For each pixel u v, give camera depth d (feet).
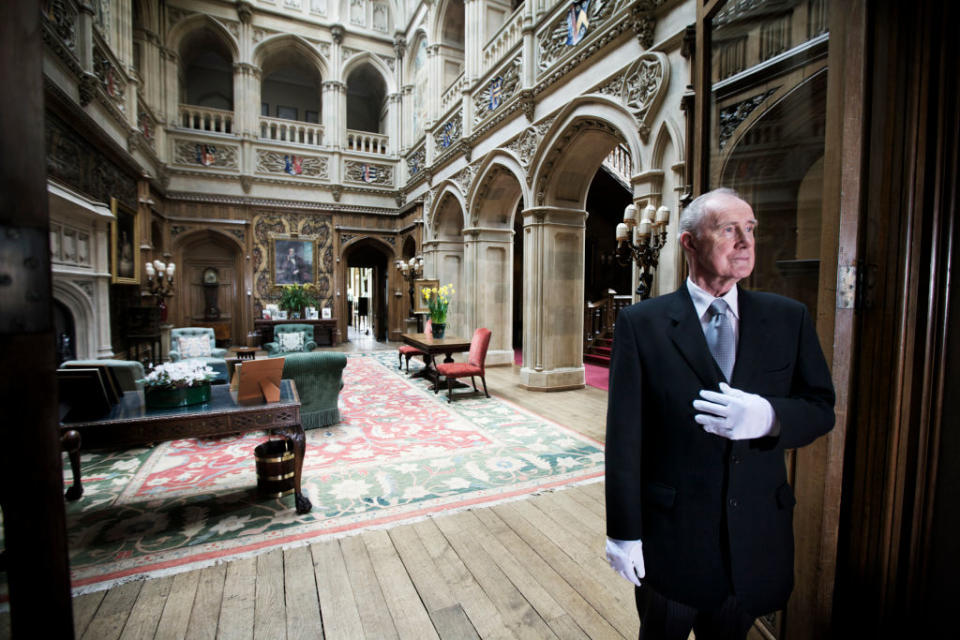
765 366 3.59
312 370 15.74
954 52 3.86
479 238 29.22
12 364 1.90
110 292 22.94
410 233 42.01
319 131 44.06
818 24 5.62
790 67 6.16
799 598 4.61
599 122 17.76
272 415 9.65
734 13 6.54
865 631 4.25
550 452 13.88
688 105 7.77
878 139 4.09
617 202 41.91
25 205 1.91
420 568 7.93
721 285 3.72
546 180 21.74
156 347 29.50
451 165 32.37
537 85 21.31
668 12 14.16
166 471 12.32
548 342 22.43
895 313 4.00
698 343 3.67
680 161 13.51
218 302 41.73
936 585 4.05
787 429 3.22
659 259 14.48
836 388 4.32
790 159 6.25
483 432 15.85
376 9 44.42
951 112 3.86
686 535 3.64
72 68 18.33
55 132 17.42
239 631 6.41
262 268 41.86
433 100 35.73
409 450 13.99
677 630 4.03
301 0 41.86
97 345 20.81
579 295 23.07
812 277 5.91
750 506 3.58
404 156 43.88
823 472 4.36
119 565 7.95
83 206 18.49
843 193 4.24
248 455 13.64
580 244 22.95
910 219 3.92
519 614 6.77
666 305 3.92
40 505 1.97
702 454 3.61
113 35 24.89
